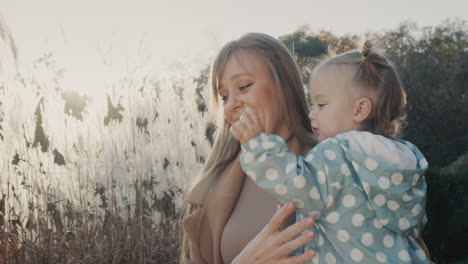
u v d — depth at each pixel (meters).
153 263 3.89
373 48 1.36
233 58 1.51
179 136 4.25
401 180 1.13
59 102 3.90
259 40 1.55
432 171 6.78
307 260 1.11
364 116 1.31
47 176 3.88
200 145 4.32
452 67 14.12
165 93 4.38
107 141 4.07
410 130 13.02
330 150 1.17
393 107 1.36
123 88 4.17
